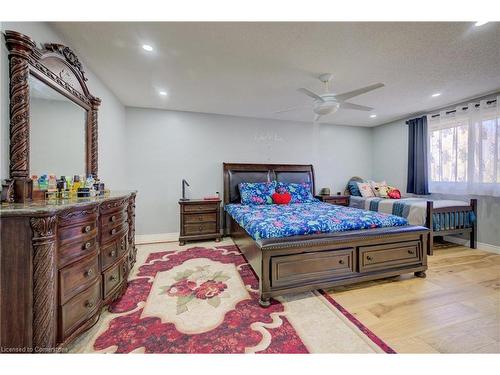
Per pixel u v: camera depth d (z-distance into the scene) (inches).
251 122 169.3
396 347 53.7
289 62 87.3
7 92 51.8
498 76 100.2
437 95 124.1
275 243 72.3
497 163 117.0
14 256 42.0
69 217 49.7
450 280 89.0
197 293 78.9
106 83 106.5
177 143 151.7
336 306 71.1
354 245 81.0
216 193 160.9
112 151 118.3
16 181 51.6
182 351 52.4
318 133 188.2
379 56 83.0
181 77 100.3
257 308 69.9
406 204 132.8
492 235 123.8
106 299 64.5
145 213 145.7
